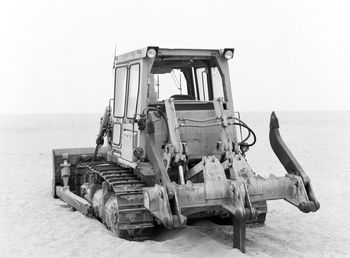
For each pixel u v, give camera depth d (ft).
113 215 26.43
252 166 59.31
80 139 108.37
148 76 26.35
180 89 31.09
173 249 23.98
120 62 30.22
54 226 30.32
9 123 233.14
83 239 27.02
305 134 123.95
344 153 75.36
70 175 39.29
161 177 22.53
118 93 30.58
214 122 26.55
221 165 23.53
